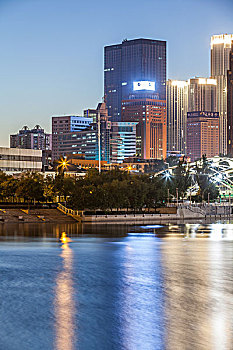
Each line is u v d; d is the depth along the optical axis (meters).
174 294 56.53
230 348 38.62
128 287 60.62
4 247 99.62
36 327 44.19
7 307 51.00
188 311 49.25
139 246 103.19
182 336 41.50
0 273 70.62
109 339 40.91
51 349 38.84
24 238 116.62
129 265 77.62
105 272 71.06
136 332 42.62
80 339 40.97
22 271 72.19
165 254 90.44
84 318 46.94
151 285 61.66
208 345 39.31
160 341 40.31
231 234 134.25
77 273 70.44
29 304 52.25
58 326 44.50
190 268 74.44
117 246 102.75
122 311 49.41
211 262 80.50
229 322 45.34
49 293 57.44
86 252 92.88
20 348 39.06
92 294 56.81
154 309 50.00
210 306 51.09
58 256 87.44
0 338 41.28
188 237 124.25
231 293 56.97
